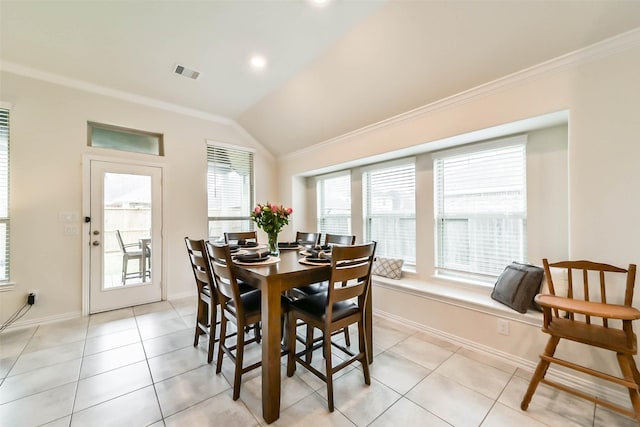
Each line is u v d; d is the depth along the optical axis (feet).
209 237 13.43
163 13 6.91
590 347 5.73
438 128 8.38
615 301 5.43
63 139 9.86
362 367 6.75
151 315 10.22
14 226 9.04
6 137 9.04
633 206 5.23
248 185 14.89
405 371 6.62
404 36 7.06
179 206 12.44
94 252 10.37
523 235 7.86
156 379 6.30
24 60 8.80
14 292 9.03
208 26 7.38
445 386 6.04
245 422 5.03
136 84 10.42
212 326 7.06
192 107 12.49
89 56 8.66
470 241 9.01
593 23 5.29
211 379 6.31
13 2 6.49
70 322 9.54
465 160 9.10
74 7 6.69
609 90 5.44
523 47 6.13
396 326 9.29
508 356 6.92
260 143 15.15
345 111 10.30
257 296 6.82
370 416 5.16
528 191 7.66
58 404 5.46
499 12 5.80
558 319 5.64
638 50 5.14
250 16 7.02
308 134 12.62
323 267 6.05
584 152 5.72
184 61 8.99
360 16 7.03
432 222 9.80
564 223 7.11
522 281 6.90
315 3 6.59
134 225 11.28
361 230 12.53
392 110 9.28
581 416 5.11
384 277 10.68
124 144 11.48
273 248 7.77
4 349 7.64
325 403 5.53
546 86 6.23
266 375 5.07
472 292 8.50
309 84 9.99
